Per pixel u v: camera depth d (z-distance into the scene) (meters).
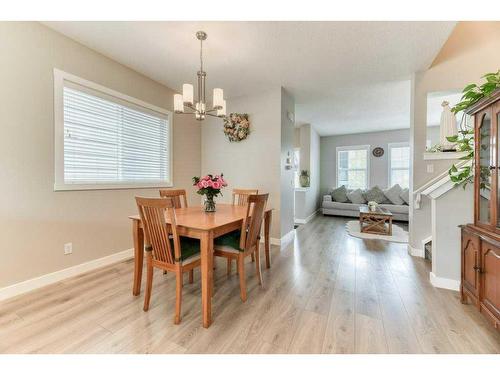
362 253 3.36
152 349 1.44
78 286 2.27
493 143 1.58
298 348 1.46
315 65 3.01
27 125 2.16
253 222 2.13
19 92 2.10
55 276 2.36
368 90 3.86
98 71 2.72
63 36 2.40
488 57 2.92
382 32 2.32
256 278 2.52
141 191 3.29
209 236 1.72
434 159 3.15
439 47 2.59
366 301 2.02
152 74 3.25
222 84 3.60
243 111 4.05
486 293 1.61
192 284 2.34
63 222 2.44
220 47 2.60
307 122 5.99
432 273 2.35
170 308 1.90
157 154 3.59
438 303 1.98
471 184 2.12
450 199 2.22
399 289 2.24
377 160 6.99
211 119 4.37
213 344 1.49
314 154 6.79
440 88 3.09
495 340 1.52
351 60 2.88
